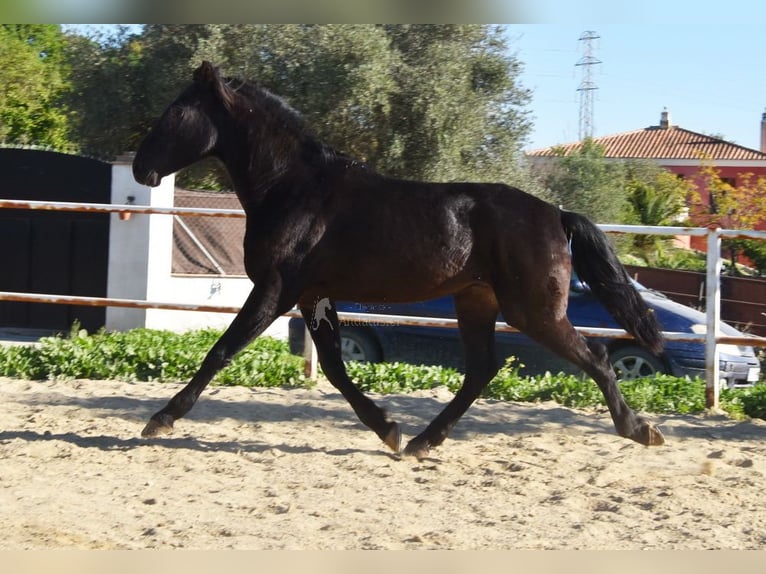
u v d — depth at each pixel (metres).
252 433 7.05
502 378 8.79
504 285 6.14
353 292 6.26
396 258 6.09
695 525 4.99
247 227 6.39
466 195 6.22
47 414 7.50
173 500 5.31
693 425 7.68
